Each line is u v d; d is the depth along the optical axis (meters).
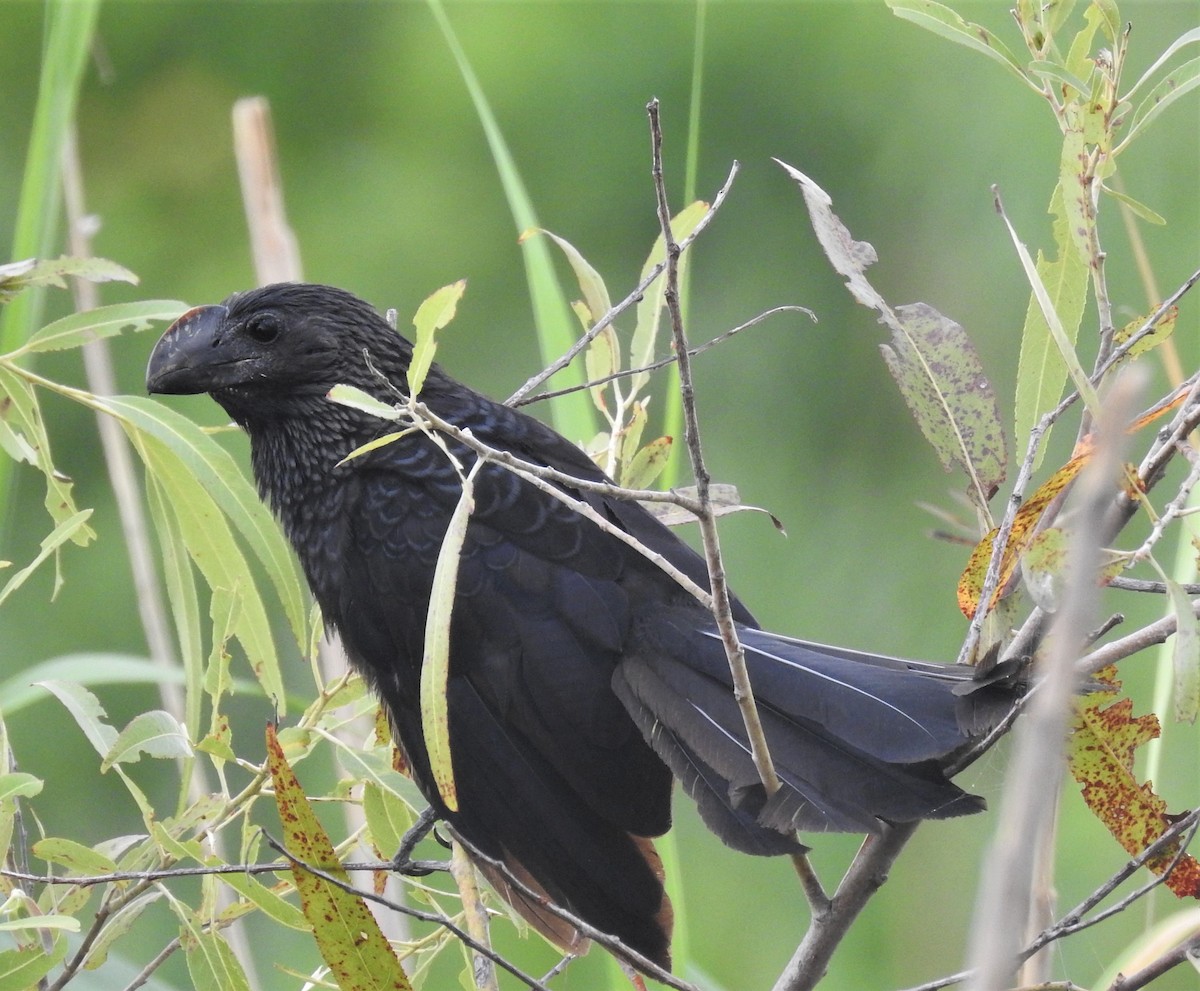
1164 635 6.38
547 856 6.47
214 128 8.05
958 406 6.44
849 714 6.40
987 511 6.44
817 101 7.39
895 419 7.16
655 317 6.51
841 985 6.81
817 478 7.15
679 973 6.46
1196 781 6.70
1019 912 4.77
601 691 6.46
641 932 6.46
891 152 7.27
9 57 7.86
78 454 7.20
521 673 6.47
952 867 6.82
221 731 6.43
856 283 6.45
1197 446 6.43
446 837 6.52
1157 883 6.37
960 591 6.41
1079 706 6.39
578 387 6.47
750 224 7.43
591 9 7.73
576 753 6.46
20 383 6.46
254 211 6.57
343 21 7.96
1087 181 6.42
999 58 6.43
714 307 7.36
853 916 6.40
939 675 6.40
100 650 6.94
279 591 6.47
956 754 6.40
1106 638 6.82
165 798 6.91
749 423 7.24
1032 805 4.83
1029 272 6.39
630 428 6.51
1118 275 6.90
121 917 6.42
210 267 7.97
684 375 6.35
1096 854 6.77
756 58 7.46
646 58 7.62
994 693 6.38
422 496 6.50
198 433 6.47
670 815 6.47
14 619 6.94
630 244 7.57
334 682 6.47
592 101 7.62
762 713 6.42
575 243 7.57
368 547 6.50
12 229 7.71
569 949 6.46
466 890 6.44
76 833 6.90
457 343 7.57
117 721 6.93
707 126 7.50
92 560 6.98
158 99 8.07
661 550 6.48
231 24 8.04
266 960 6.81
